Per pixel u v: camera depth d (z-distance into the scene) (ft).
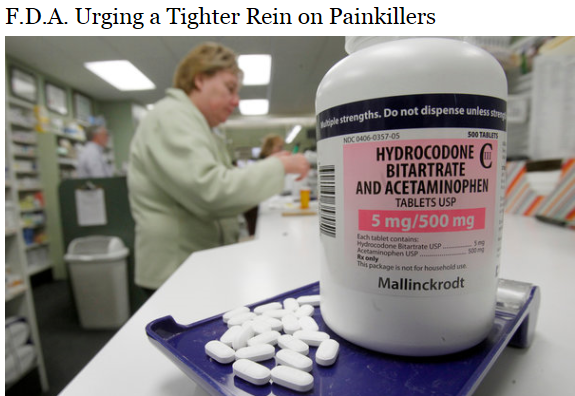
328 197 0.56
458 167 0.47
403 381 0.46
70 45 8.02
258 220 3.08
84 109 12.13
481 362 0.49
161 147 2.48
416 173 0.47
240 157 20.10
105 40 7.79
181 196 2.51
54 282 8.38
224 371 0.50
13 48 8.11
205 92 3.01
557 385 0.54
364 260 0.51
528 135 2.97
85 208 4.95
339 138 0.52
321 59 9.18
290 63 9.48
